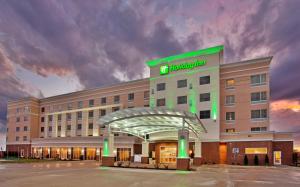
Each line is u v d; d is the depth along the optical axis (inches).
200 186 687.7
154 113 1163.9
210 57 1939.0
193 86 1962.4
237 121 1833.2
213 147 1790.1
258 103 1786.4
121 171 1112.2
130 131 1604.3
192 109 1929.1
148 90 2246.6
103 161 1355.8
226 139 1759.4
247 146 1668.3
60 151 2556.6
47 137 2834.6
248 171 1182.3
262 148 1614.2
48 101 3009.4
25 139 2992.1
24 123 3041.3
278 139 1611.7
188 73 2000.5
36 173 1007.0
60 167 1342.3
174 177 895.1
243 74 1862.7
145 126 1417.3
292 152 1568.7
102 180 796.0
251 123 1786.4
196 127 1391.5
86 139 2358.5
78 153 2405.3
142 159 1697.8
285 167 1444.4
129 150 2091.5
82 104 2679.6
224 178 878.4
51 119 2933.1
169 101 2038.6
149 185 697.0
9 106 3265.3
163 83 2102.6
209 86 1904.5
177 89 2026.3
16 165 1480.1
